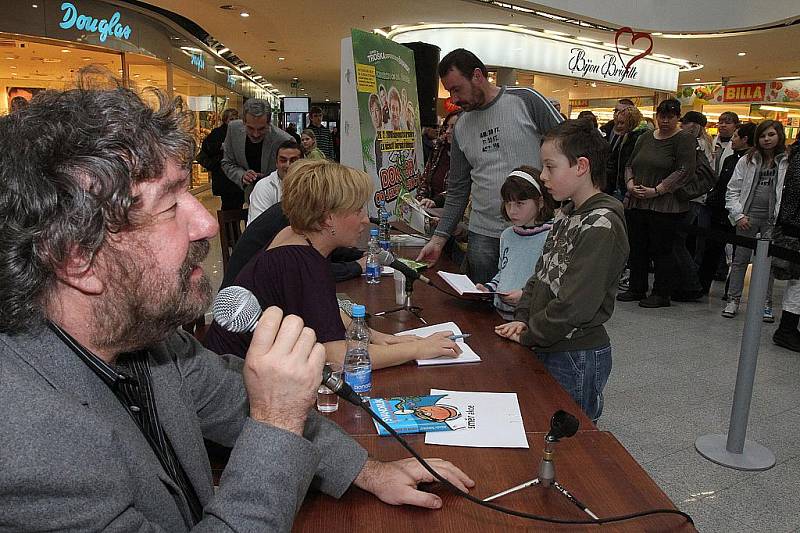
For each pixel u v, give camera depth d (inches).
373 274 98.2
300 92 888.3
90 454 21.0
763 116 508.1
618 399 118.7
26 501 19.6
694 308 187.3
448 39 326.3
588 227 62.9
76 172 21.6
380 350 57.8
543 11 281.6
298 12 299.1
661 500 37.3
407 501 36.4
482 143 108.8
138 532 22.4
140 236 23.5
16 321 21.8
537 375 57.4
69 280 22.5
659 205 179.9
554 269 67.5
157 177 23.7
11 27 263.3
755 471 92.7
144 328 24.9
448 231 113.0
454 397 51.2
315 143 283.3
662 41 339.6
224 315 32.7
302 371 27.0
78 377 23.4
